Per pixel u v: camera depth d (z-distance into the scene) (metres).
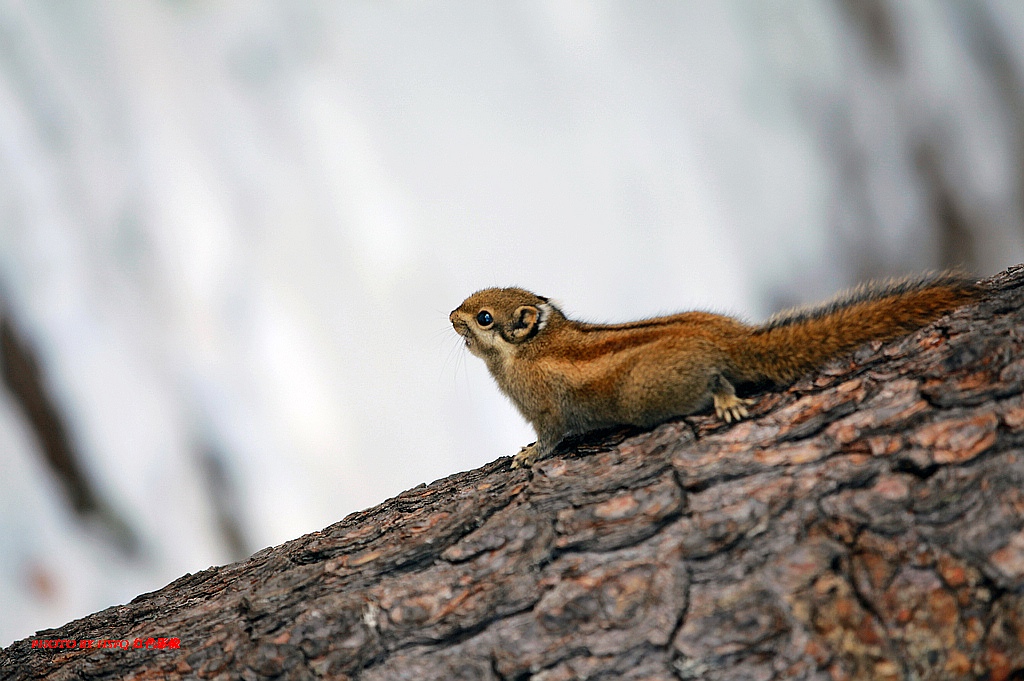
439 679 5.20
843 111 22.67
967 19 22.97
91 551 17.14
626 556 5.29
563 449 6.80
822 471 5.27
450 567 5.62
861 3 22.81
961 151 22.62
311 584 5.86
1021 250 22.48
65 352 17.66
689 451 5.73
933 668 4.68
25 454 17.09
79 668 5.91
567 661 5.08
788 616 4.85
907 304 6.06
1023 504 4.83
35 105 18.31
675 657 4.95
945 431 5.12
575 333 7.49
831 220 22.48
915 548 4.88
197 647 5.73
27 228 17.75
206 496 18.27
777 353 6.28
